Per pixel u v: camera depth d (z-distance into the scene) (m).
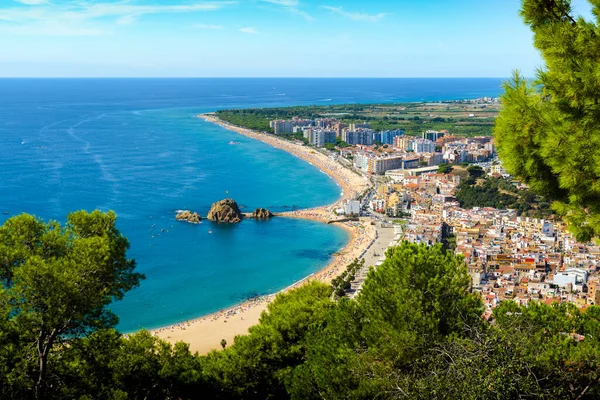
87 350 42.34
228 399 53.16
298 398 44.38
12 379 35.84
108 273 39.66
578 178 24.66
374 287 42.44
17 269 35.41
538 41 26.33
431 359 31.47
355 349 40.16
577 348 33.59
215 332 118.38
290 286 146.62
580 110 25.19
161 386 50.12
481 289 125.19
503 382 27.88
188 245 177.25
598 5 25.34
